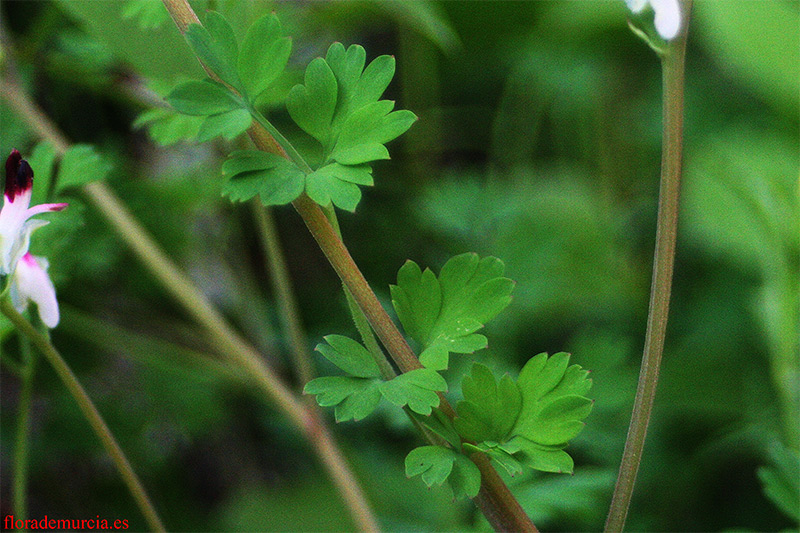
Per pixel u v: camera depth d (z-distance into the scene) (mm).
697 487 480
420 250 532
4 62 368
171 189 461
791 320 370
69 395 455
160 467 478
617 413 423
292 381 487
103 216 395
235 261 504
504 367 399
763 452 486
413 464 248
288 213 552
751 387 505
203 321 366
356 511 332
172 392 471
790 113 523
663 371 521
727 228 536
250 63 247
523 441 252
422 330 255
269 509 466
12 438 450
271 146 247
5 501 447
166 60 312
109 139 507
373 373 250
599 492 430
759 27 486
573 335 531
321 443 346
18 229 261
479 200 508
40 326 291
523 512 253
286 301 351
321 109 250
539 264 499
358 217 539
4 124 405
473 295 255
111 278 467
